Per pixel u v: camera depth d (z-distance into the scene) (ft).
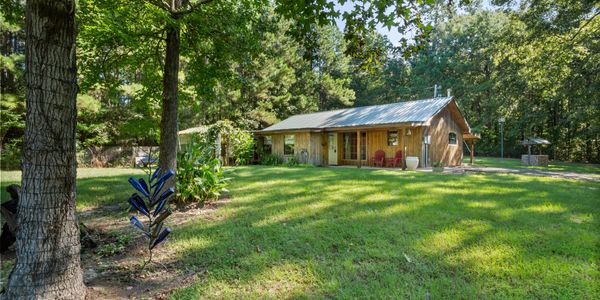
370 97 112.88
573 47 45.01
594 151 70.64
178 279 8.48
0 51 45.27
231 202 18.34
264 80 73.41
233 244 11.08
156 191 8.47
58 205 6.63
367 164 49.75
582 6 41.91
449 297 7.37
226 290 7.74
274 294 7.52
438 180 27.22
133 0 15.65
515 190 21.54
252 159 59.62
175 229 13.16
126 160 58.29
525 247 10.44
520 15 48.65
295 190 21.97
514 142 82.07
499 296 7.43
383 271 8.77
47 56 6.39
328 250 10.41
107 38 17.90
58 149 6.62
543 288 7.83
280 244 11.07
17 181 28.19
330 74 104.53
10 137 48.19
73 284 6.89
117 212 16.98
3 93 44.21
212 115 73.31
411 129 44.68
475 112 92.79
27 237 6.39
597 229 12.45
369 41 13.33
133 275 8.75
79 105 46.44
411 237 11.48
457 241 11.02
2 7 18.58
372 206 16.51
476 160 67.10
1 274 8.80
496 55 54.39
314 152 52.26
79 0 15.92
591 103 52.54
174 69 18.67
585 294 7.54
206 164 19.25
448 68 97.96
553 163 62.44
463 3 15.70
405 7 11.20
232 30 19.63
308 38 12.26
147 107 30.71
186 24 18.38
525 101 70.18
